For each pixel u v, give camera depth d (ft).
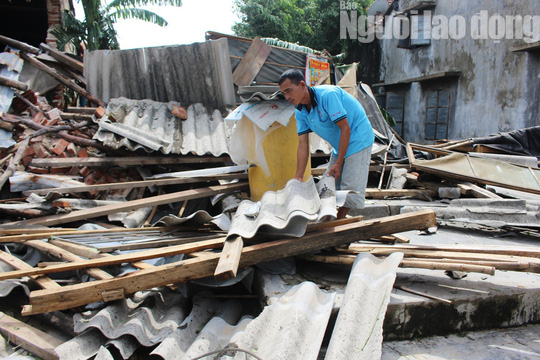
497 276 10.18
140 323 8.75
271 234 9.98
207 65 23.31
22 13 47.73
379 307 7.75
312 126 11.33
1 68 22.44
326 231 10.16
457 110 45.85
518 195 19.44
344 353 6.84
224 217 12.83
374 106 28.78
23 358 8.72
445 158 20.89
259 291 9.98
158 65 23.12
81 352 8.08
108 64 22.90
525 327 9.30
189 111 22.77
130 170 19.36
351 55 64.23
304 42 65.26
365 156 11.32
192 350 7.75
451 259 10.03
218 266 8.41
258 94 13.28
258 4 59.21
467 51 43.83
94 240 12.04
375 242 13.16
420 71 51.72
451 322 8.89
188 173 17.35
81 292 8.48
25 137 18.97
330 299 8.48
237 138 15.02
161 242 11.73
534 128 26.71
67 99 29.55
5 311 10.60
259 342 7.59
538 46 34.09
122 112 21.15
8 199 17.03
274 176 15.02
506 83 39.04
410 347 8.38
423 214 10.59
